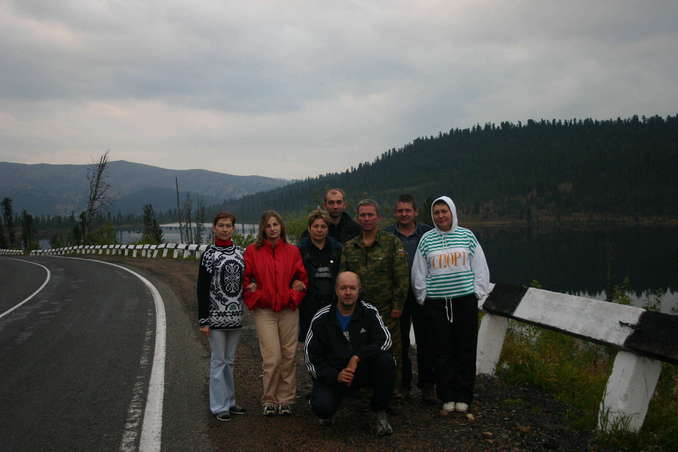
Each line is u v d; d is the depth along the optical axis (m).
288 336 4.39
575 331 3.99
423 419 4.11
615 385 3.58
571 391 4.66
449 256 4.34
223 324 4.25
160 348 6.58
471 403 4.37
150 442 3.71
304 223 15.38
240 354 6.30
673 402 4.63
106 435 3.86
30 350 6.77
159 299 10.99
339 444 3.63
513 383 4.93
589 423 3.79
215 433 3.87
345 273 4.00
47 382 5.26
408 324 4.73
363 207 4.38
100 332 7.76
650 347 3.36
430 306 4.36
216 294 4.27
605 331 3.74
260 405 4.54
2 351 6.77
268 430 3.92
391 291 4.42
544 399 4.46
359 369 3.92
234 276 4.28
